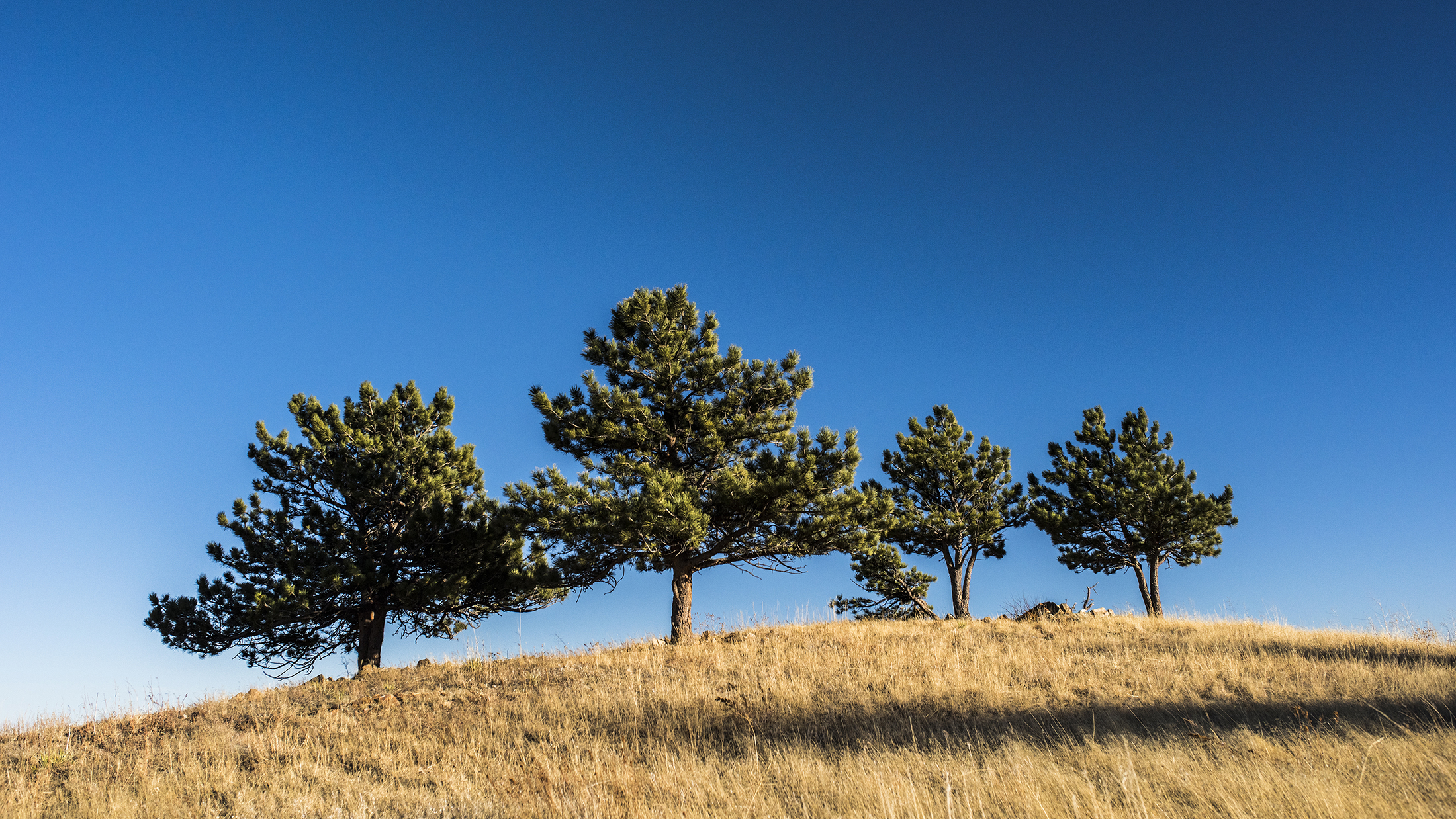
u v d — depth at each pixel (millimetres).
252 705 12305
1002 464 28750
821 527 17156
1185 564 28578
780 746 8930
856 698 10891
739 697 11102
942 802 6586
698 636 17547
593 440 18531
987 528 27453
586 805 7031
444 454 23031
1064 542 28922
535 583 21688
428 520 21328
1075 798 6250
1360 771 6559
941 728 9516
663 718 10273
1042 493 29984
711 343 19531
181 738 10375
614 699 11195
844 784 7234
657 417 18734
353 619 21203
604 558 17688
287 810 7398
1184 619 18875
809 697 11094
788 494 16812
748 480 16734
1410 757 6855
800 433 17969
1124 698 10445
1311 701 9664
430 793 7922
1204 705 9805
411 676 14484
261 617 19531
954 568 28234
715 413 18578
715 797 7199
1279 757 7234
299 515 21562
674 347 18859
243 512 21031
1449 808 5598
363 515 22203
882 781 7035
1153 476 28156
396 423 22969
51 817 7656
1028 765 7340
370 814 7344
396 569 21719
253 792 8047
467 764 8867
